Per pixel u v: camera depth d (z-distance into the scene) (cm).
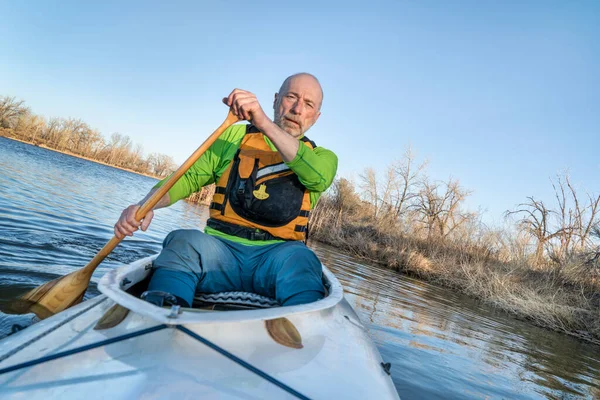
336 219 2038
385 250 1544
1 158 1501
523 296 955
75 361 92
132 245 530
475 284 1096
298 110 196
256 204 175
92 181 1798
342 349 129
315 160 168
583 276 1041
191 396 83
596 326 781
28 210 588
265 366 100
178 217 1220
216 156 197
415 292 829
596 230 1152
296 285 150
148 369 89
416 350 345
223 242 175
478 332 532
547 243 1343
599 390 373
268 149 189
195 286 156
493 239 1434
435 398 246
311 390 98
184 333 100
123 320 107
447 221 2105
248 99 153
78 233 516
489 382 307
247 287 175
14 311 194
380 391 112
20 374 87
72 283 181
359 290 619
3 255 331
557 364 453
